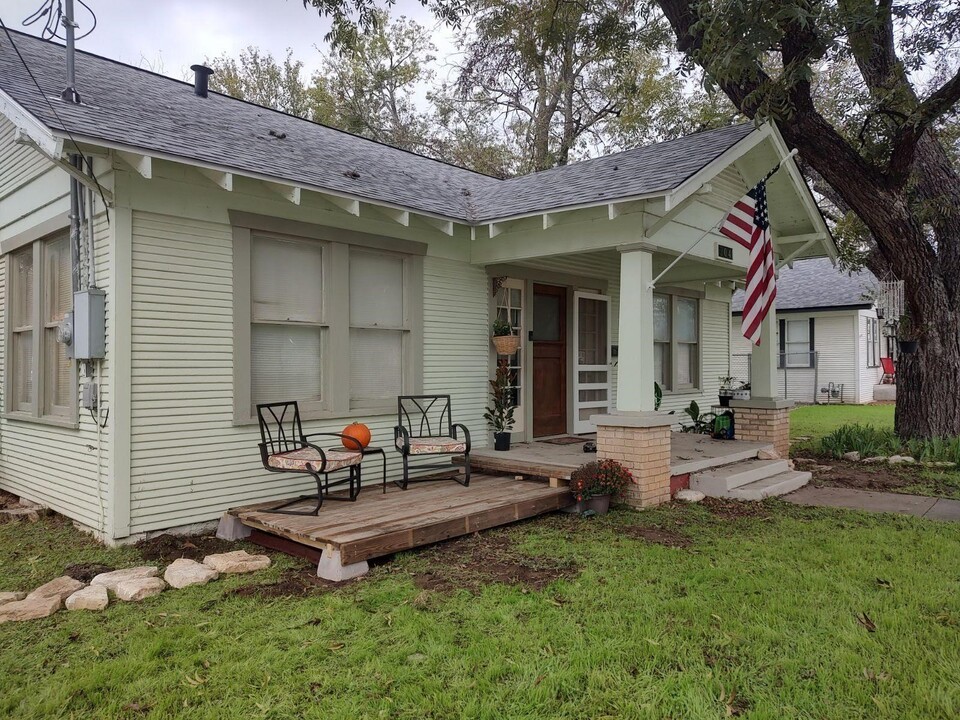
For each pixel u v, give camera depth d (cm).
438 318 726
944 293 955
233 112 751
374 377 675
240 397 558
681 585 408
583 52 1717
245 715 263
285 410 587
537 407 851
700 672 296
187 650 320
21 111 453
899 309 1024
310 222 605
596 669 298
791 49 722
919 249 916
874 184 863
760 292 624
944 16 812
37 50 682
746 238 634
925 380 978
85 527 542
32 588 421
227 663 305
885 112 847
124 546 495
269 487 580
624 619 355
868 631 340
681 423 1109
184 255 525
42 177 604
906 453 945
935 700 270
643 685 285
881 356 2309
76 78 608
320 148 734
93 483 524
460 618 358
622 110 1869
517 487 621
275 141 665
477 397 768
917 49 863
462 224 688
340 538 432
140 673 296
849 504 659
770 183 788
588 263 907
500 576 427
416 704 271
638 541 510
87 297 486
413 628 343
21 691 283
